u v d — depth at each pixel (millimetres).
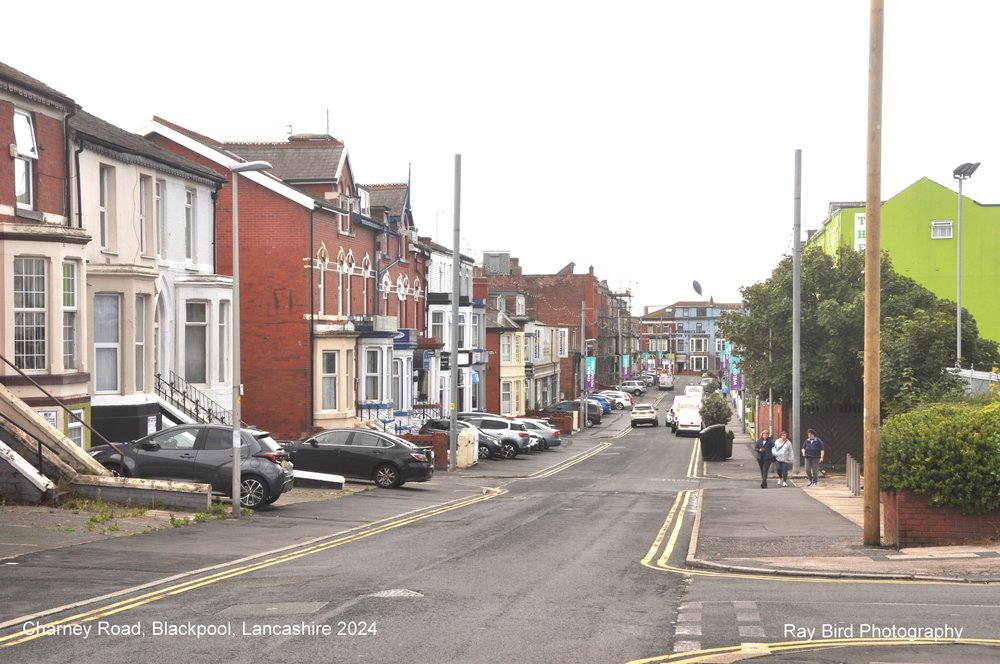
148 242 32094
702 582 14758
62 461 22047
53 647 10242
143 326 30609
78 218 28062
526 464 47688
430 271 62594
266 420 42375
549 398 98375
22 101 25438
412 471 31844
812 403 42656
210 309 35312
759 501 27984
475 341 71188
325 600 12797
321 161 45531
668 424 81562
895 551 17266
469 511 26000
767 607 12531
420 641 10648
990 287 69062
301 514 23672
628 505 28016
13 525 18547
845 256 45469
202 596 13008
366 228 49812
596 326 123125
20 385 24000
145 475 23812
